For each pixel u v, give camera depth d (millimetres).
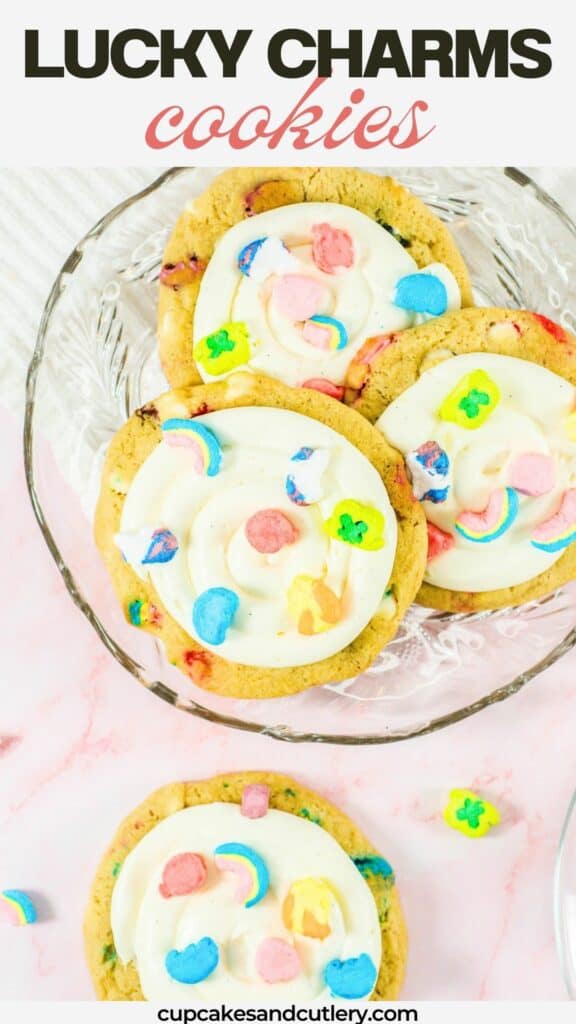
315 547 578
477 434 586
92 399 616
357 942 611
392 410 586
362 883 618
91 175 636
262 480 579
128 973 615
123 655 608
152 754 632
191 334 595
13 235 633
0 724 630
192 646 585
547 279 627
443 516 588
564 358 597
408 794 635
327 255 591
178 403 584
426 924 631
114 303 616
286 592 579
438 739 638
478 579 591
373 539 575
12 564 631
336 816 628
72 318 613
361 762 636
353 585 578
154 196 610
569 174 639
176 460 582
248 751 634
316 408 583
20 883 627
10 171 634
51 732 631
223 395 583
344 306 592
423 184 625
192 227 599
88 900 624
